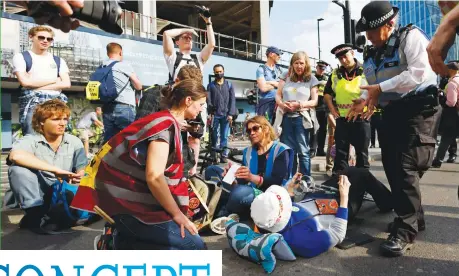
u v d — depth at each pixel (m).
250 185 3.34
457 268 2.32
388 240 2.63
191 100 2.01
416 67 2.48
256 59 18.58
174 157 1.94
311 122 4.39
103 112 4.21
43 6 1.34
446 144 6.36
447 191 4.51
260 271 2.37
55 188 3.27
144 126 1.84
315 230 2.54
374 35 2.76
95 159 1.96
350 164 4.71
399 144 2.71
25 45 9.80
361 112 2.89
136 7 15.77
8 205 3.30
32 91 3.81
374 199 3.50
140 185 1.89
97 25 1.53
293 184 2.97
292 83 4.43
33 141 3.28
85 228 3.35
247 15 23.66
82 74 11.66
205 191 3.09
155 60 13.54
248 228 2.65
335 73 4.26
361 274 2.28
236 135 18.02
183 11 22.73
